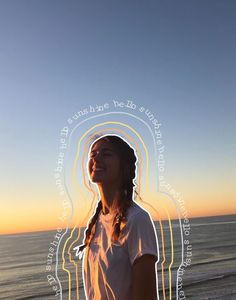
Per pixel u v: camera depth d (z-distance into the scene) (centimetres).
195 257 5303
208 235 8738
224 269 4153
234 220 15625
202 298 2925
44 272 4834
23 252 7831
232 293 3022
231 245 6469
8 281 4359
